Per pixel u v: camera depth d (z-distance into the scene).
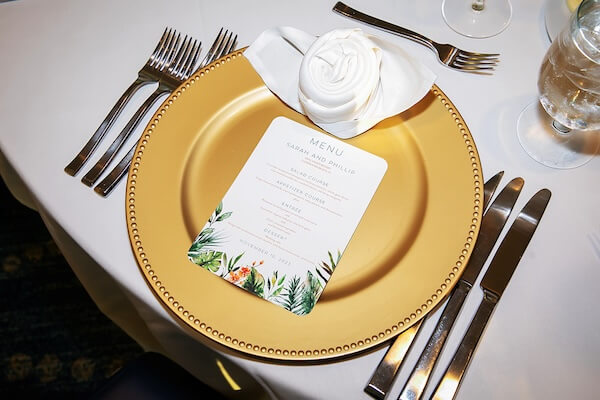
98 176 0.65
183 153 0.63
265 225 0.60
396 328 0.54
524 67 0.71
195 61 0.73
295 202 0.61
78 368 1.30
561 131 0.67
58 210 0.63
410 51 0.72
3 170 0.85
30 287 1.38
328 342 0.53
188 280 0.57
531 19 0.73
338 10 0.75
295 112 0.66
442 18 0.74
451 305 0.57
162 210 0.60
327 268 0.57
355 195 0.61
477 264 0.59
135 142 0.68
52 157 0.67
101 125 0.68
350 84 0.60
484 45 0.72
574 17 0.58
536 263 0.60
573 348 0.56
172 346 0.74
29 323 1.35
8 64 0.72
